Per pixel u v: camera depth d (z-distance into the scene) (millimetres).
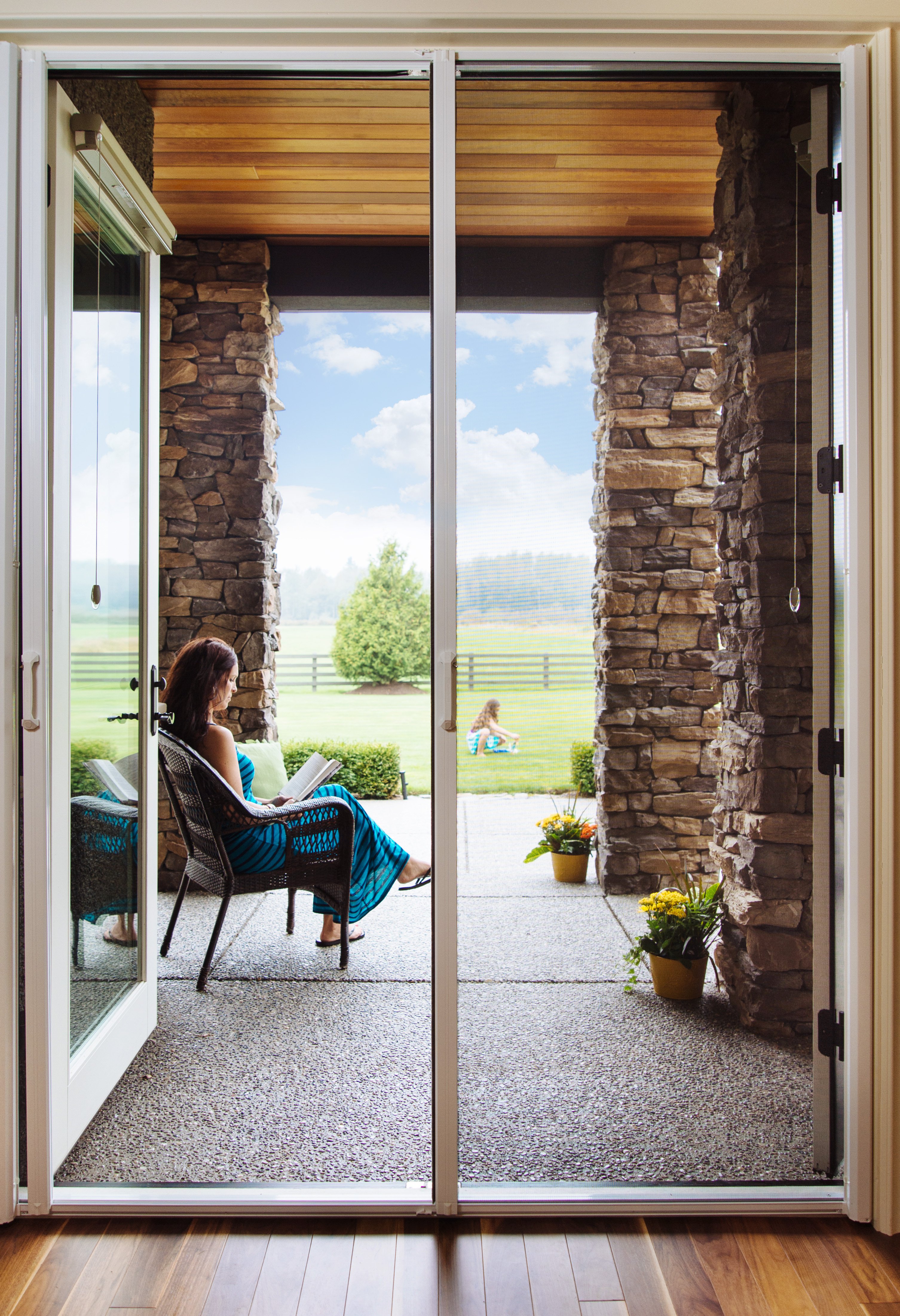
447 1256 1494
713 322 1722
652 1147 1698
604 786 1731
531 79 1702
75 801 1825
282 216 3543
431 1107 1901
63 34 1594
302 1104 1971
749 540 1729
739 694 1729
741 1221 1606
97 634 1952
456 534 1687
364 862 2891
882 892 1634
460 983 1724
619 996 1722
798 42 1623
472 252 1719
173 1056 2213
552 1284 1425
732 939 1724
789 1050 1708
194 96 2582
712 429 1730
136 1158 1756
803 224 1721
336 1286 1417
